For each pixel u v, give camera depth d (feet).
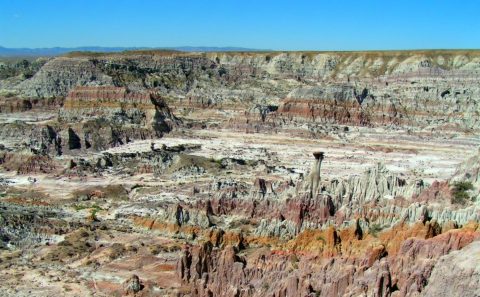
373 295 280.51
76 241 470.39
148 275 393.70
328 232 373.40
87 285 386.93
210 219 478.59
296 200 433.48
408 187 419.54
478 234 295.07
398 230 357.41
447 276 249.75
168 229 483.10
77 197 617.62
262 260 361.30
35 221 516.32
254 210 472.85
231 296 328.08
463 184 396.57
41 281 394.73
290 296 307.37
